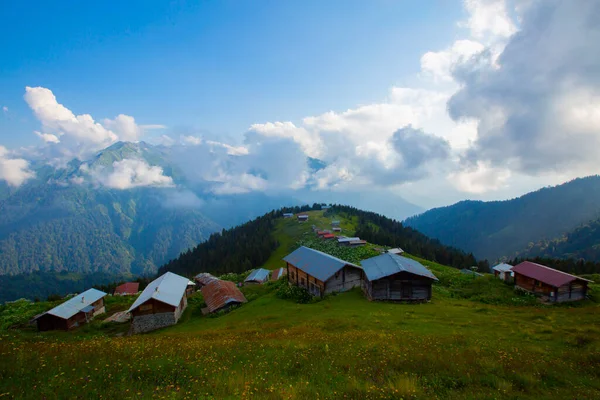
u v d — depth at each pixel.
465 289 56.22
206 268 167.25
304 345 19.09
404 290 44.03
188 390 11.12
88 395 10.18
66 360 13.70
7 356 13.64
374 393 10.98
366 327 27.84
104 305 63.62
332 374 13.42
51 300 77.88
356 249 119.62
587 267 118.88
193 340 23.03
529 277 53.38
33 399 9.60
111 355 14.98
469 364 14.97
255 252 155.62
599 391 12.69
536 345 21.81
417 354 16.72
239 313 46.66
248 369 13.93
